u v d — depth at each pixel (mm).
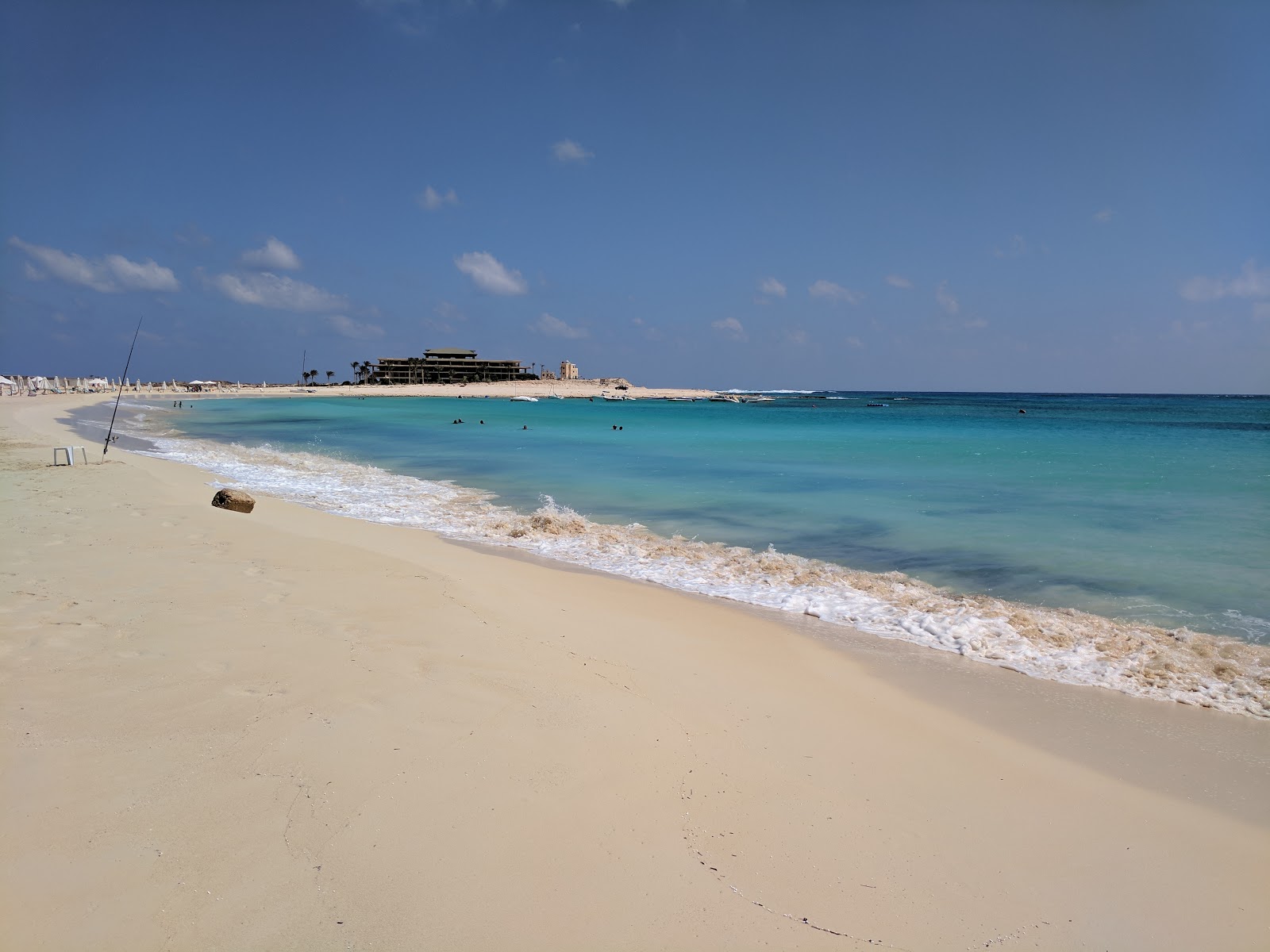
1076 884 4020
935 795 4895
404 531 13406
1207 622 8836
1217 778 5297
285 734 4750
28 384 82375
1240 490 18875
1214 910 3859
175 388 122062
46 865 3428
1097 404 145875
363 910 3301
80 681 5434
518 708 5418
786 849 4113
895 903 3734
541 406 101500
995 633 8398
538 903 3457
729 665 7156
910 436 44219
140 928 3102
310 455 26984
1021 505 16906
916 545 12930
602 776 4590
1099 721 6254
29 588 7734
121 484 15500
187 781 4164
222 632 6582
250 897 3314
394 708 5238
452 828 3918
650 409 98750
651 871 3770
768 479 21594
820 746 5500
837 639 8328
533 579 10125
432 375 177250
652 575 11000
